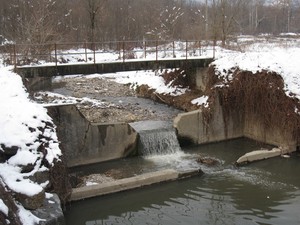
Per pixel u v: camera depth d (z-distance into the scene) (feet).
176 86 95.91
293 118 66.44
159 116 81.00
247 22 245.04
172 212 46.50
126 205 48.60
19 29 124.57
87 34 151.12
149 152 67.36
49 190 42.68
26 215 35.60
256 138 74.43
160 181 54.29
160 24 160.56
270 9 267.18
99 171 59.62
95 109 84.12
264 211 46.29
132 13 177.78
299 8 273.95
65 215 45.65
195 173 56.95
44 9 130.82
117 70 75.10
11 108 49.39
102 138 63.52
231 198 49.90
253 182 54.75
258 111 72.90
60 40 122.21
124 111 84.17
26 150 43.06
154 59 80.69
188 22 178.70
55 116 58.90
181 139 71.05
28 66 69.77
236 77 75.46
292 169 59.62
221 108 74.64
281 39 125.90
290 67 72.43
